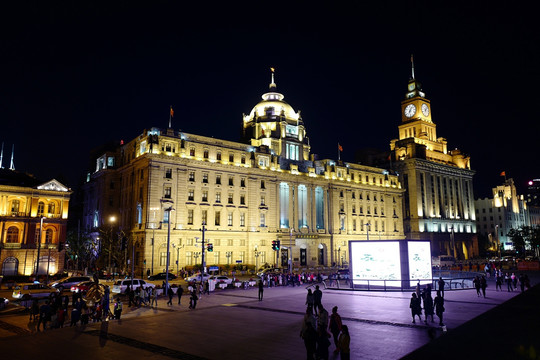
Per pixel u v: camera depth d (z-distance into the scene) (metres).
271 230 94.19
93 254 88.50
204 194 85.75
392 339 22.80
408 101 155.38
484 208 190.88
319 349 16.84
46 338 23.53
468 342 21.89
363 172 120.00
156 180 79.62
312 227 103.12
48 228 77.62
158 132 82.25
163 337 23.73
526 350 20.08
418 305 27.73
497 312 31.97
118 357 19.52
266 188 95.75
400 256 48.22
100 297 34.06
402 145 143.12
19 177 83.06
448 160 157.25
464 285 53.94
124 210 91.31
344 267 100.81
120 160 97.94
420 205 136.00
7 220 73.44
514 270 88.56
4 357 19.50
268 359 19.17
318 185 106.94
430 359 18.64
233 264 86.62
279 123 109.12
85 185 112.25
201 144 87.06
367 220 117.12
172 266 78.06
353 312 32.06
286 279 59.41
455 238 146.00
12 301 43.56
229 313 32.66
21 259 72.94
